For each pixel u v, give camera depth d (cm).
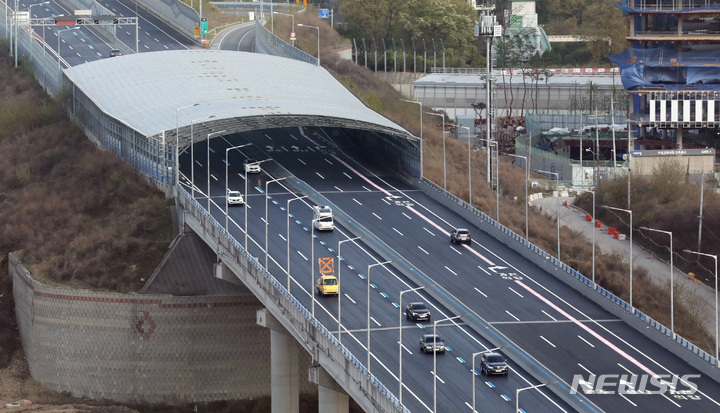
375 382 17538
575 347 19912
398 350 19425
